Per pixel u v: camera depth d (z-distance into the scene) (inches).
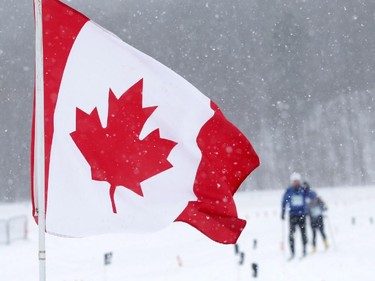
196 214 534.3
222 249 1443.2
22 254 1565.0
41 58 497.0
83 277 1139.3
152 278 1079.0
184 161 537.3
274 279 1019.3
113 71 533.3
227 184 543.5
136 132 534.6
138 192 533.3
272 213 2979.8
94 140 532.7
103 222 526.0
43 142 490.0
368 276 997.2
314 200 1300.4
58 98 531.5
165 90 534.6
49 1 527.5
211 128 535.5
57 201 526.0
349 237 1560.0
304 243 1263.5
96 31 531.5
